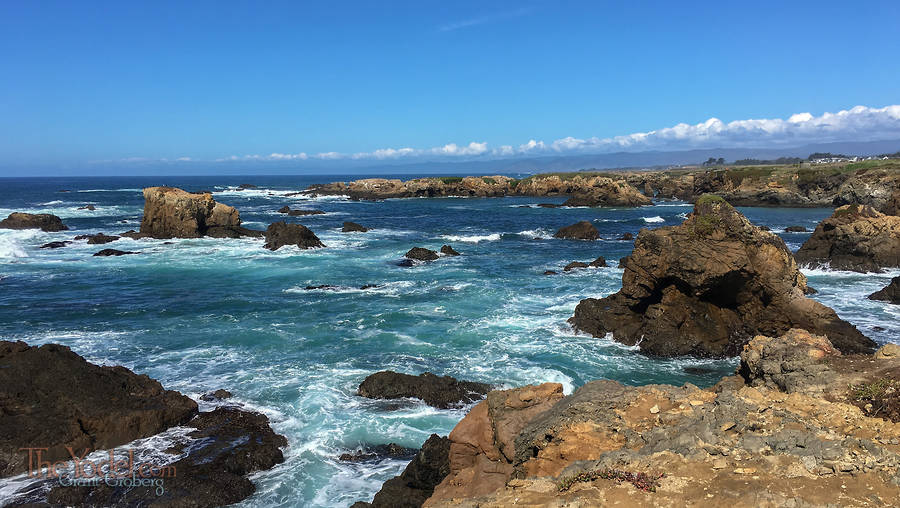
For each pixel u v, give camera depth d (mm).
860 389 11477
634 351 24281
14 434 14695
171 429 16359
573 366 22281
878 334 25266
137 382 18000
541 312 29469
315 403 18203
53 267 40906
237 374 20688
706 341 24109
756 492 8055
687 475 8938
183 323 27141
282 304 30781
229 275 38656
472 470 11875
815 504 7711
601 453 10047
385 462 14930
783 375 13547
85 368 17766
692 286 24297
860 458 8648
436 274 39750
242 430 16297
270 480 14102
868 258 40188
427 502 11211
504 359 22844
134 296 32469
